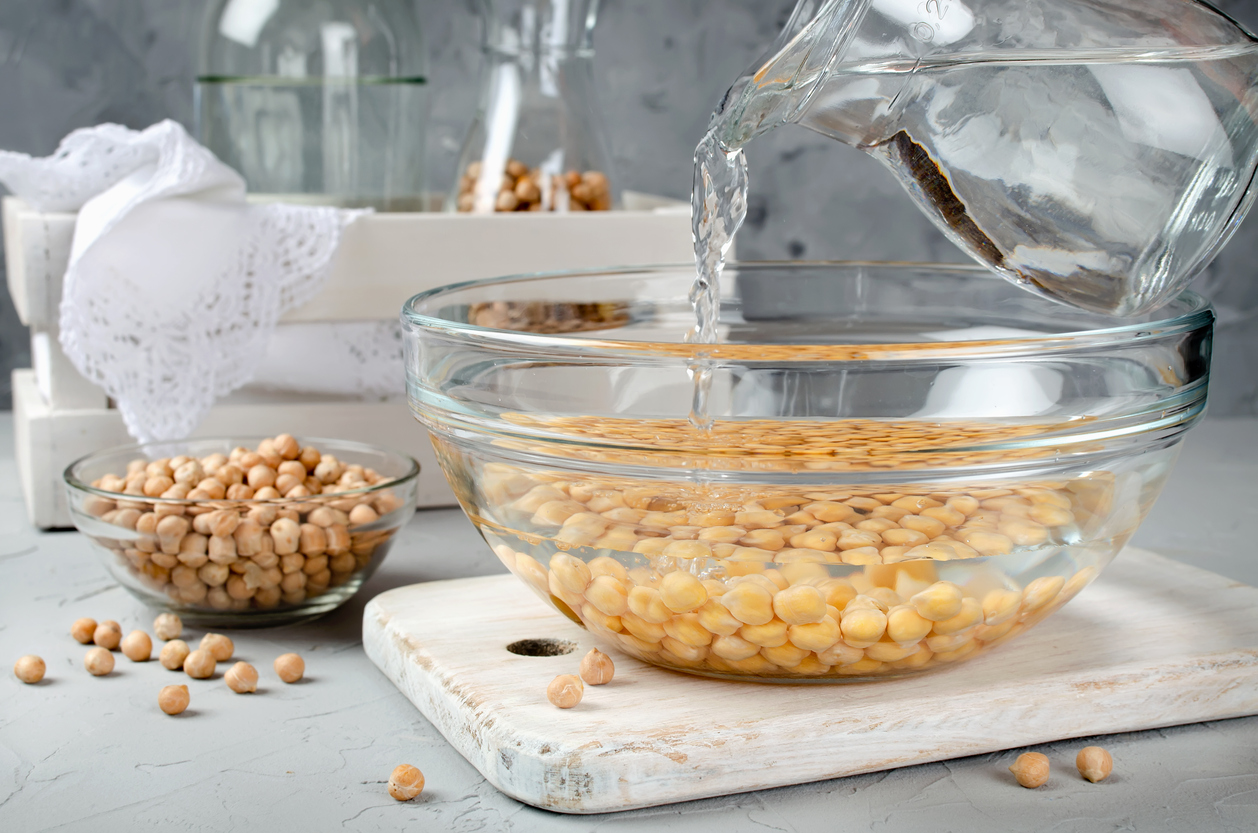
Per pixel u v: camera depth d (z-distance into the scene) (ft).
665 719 1.83
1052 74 1.86
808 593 1.77
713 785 1.81
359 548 2.21
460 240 2.67
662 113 3.82
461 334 1.84
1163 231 1.90
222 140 2.80
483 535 1.96
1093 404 1.79
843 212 3.99
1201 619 2.06
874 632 1.79
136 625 2.26
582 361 1.77
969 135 1.90
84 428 2.63
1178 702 1.93
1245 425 3.81
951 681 1.90
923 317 2.32
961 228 1.99
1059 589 1.86
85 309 2.47
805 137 3.92
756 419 1.82
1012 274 2.00
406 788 1.82
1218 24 1.89
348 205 2.81
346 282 2.64
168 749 1.92
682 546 1.79
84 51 3.49
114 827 1.77
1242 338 4.10
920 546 1.78
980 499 1.79
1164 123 1.86
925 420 1.75
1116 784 1.84
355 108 2.79
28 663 2.07
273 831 1.77
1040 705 1.88
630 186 3.84
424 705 1.96
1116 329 1.78
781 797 1.82
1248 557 2.54
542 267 2.72
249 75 2.76
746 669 1.87
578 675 1.92
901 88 1.91
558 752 1.78
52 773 1.87
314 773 1.87
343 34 2.77
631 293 2.28
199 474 2.31
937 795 1.82
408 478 2.27
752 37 3.83
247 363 2.56
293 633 2.24
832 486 1.77
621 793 1.78
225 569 2.15
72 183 2.56
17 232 2.64
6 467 3.06
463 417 1.85
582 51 2.89
